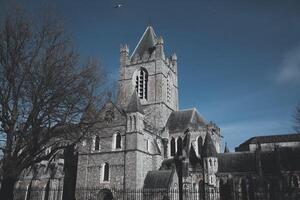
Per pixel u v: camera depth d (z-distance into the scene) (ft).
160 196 161.27
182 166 179.32
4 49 80.64
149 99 242.17
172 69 276.82
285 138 269.23
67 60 89.04
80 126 98.22
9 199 78.74
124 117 181.78
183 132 217.36
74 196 187.21
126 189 161.79
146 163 180.75
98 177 175.83
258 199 181.37
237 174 190.49
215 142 226.38
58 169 194.49
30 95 83.46
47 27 86.69
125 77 259.80
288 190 182.91
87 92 93.50
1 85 81.20
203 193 185.16
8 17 81.15
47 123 88.12
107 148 179.73
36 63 84.53
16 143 84.33
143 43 271.69
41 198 194.80
